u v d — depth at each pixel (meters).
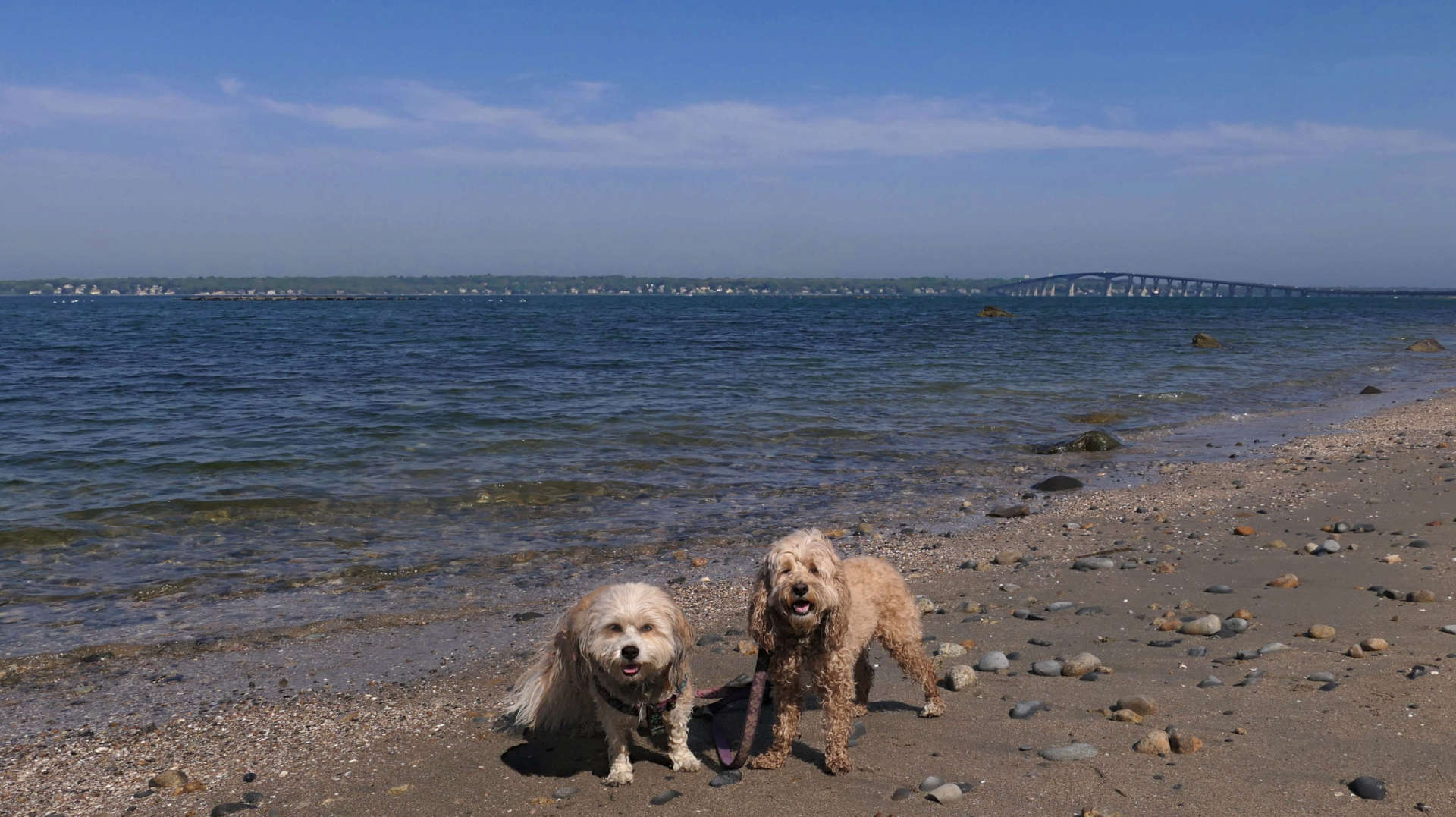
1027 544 10.19
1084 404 22.56
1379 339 51.06
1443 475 12.75
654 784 4.83
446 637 7.47
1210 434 18.47
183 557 9.71
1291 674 5.71
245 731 5.76
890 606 5.38
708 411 20.22
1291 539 9.72
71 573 9.15
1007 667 6.27
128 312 102.56
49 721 5.96
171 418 19.05
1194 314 95.94
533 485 13.03
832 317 83.56
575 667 5.04
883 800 4.46
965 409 21.38
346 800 4.81
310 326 64.44
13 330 59.12
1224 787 4.31
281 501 11.97
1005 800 4.36
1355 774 4.34
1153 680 5.84
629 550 10.07
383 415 19.33
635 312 102.56
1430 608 6.89
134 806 4.87
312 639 7.45
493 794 4.81
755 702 4.86
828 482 13.69
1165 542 9.91
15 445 15.91
